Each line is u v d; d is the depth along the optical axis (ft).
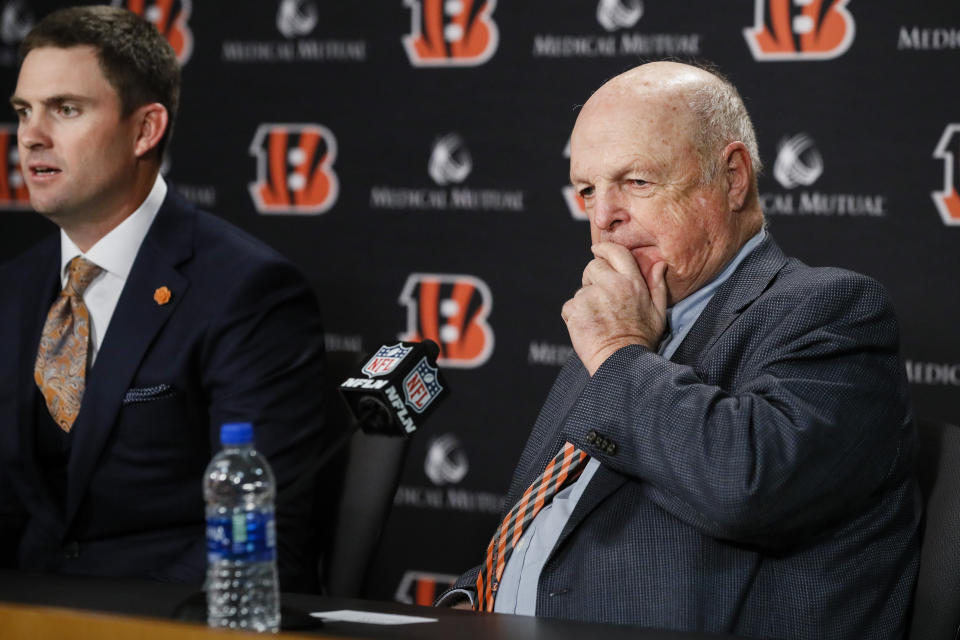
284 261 11.08
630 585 8.27
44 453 10.80
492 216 14.69
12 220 16.69
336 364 11.70
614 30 14.01
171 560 10.65
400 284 15.14
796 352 8.30
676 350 9.12
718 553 8.21
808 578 8.23
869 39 12.94
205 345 10.59
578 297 8.90
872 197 13.00
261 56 15.66
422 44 14.89
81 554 10.66
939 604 8.41
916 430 9.00
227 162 15.88
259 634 5.57
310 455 10.77
